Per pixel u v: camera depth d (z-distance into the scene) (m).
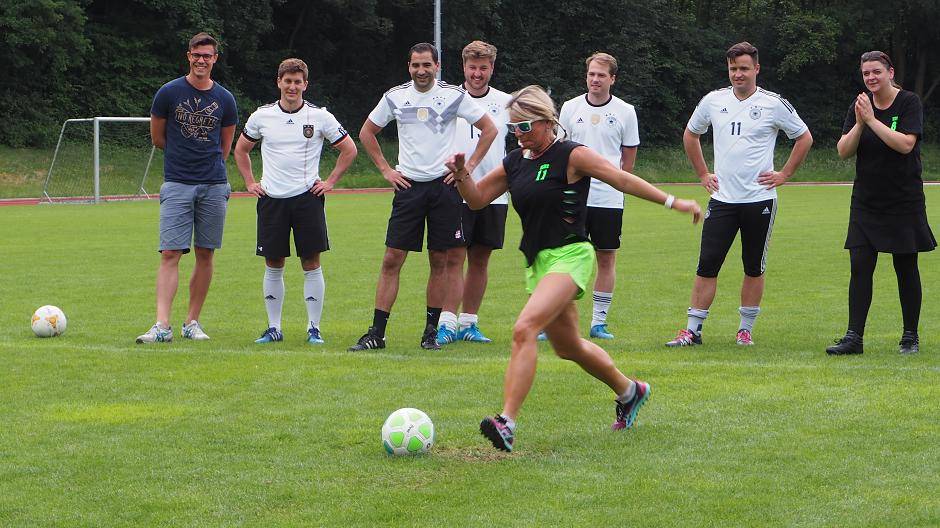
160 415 14.09
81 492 10.95
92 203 69.44
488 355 18.70
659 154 117.81
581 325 22.61
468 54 20.83
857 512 10.12
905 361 17.75
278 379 16.42
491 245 20.36
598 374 13.10
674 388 15.61
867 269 18.56
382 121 20.00
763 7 134.25
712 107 19.97
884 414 13.86
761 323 22.52
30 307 24.53
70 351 18.80
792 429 13.17
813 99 130.75
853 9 129.00
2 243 40.38
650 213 57.44
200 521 10.09
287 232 20.09
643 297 26.70
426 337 19.52
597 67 21.00
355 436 12.98
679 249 38.41
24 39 86.19
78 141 89.19
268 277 20.38
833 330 21.50
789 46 127.00
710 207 19.88
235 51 102.56
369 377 16.56
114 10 99.06
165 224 20.14
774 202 19.61
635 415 13.33
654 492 10.77
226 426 13.50
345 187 90.56
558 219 12.48
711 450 12.27
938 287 27.72
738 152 19.58
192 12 96.62
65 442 12.80
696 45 127.00
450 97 19.45
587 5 116.75
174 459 12.06
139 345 19.55
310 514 10.23
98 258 35.22
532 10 117.62
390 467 11.73
